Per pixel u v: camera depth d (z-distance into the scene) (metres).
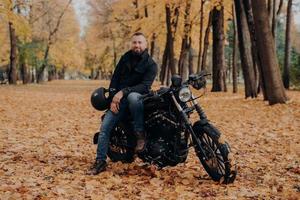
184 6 29.11
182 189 5.44
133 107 6.02
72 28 54.62
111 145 6.70
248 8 19.14
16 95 23.81
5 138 9.59
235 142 9.28
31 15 45.47
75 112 15.55
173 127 5.92
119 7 36.34
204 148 5.91
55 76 87.81
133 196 5.18
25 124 12.00
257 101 17.84
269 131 10.70
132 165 6.67
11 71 41.47
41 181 5.80
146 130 6.08
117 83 6.52
